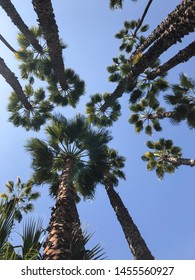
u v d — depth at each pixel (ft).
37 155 39.17
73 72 52.90
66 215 20.62
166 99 47.55
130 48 60.39
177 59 39.52
